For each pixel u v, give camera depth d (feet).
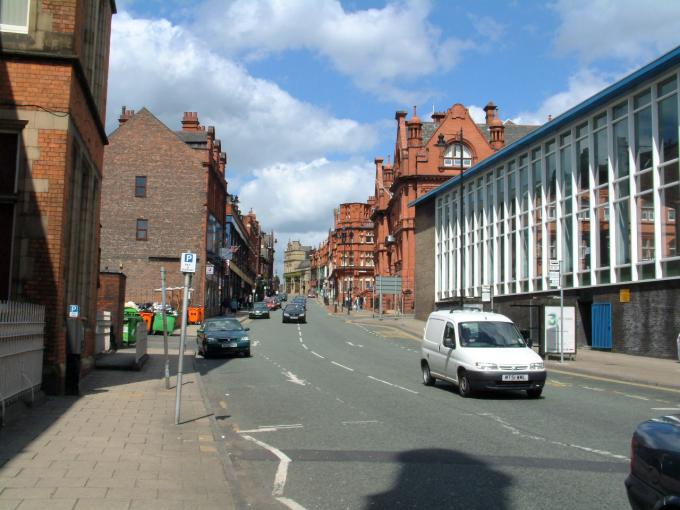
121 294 84.58
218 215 182.80
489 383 43.88
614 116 87.35
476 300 133.80
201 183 156.35
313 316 216.54
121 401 39.24
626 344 83.20
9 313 32.12
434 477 23.31
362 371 64.75
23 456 24.26
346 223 363.15
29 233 40.16
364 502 20.36
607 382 57.62
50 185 40.65
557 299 78.89
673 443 13.24
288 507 19.89
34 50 40.88
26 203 40.27
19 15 41.60
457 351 47.19
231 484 21.30
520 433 31.86
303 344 105.09
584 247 94.58
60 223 40.57
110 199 153.28
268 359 78.28
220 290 193.16
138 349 58.95
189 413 35.32
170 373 57.21
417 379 57.82
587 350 90.63
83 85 45.52
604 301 88.17
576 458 26.30
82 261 52.95
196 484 21.21
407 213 203.31
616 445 28.91
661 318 76.64
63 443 26.76
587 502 20.15
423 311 173.88
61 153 40.93
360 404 42.11
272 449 28.40
